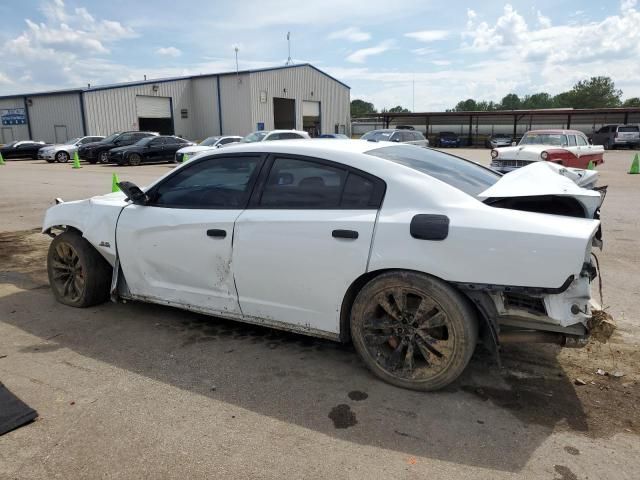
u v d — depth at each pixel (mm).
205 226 3689
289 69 45031
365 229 3107
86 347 3820
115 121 38875
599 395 3127
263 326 3930
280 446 2645
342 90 51844
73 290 4656
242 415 2928
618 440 2684
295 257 3336
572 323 2844
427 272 2963
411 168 3262
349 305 3357
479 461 2521
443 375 3068
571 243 2678
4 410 2943
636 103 103312
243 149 3729
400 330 3168
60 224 4602
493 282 2822
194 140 44875
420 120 53406
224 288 3725
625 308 4582
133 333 4078
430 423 2844
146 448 2627
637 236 7566
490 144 44688
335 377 3369
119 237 4168
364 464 2500
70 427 2803
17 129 40812
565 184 3230
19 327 4195
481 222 2863
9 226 8773
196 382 3305
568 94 102062
